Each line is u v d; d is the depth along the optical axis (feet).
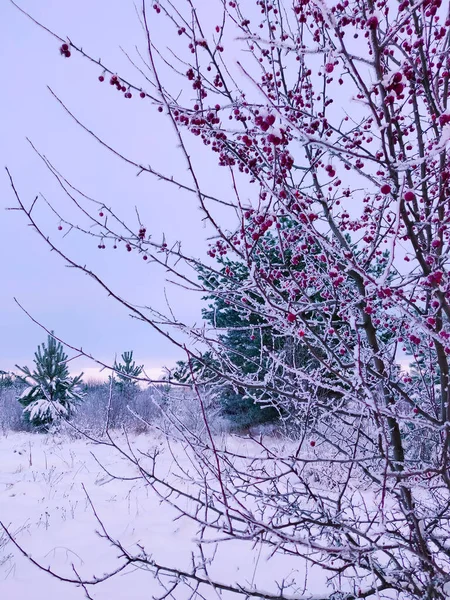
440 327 7.34
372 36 4.90
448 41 7.27
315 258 8.93
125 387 48.16
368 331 8.75
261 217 6.56
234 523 11.85
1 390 64.34
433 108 6.95
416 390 9.37
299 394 8.26
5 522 17.66
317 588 11.96
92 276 5.14
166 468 24.44
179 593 12.02
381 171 7.36
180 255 7.42
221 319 31.89
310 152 8.45
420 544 7.11
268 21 8.09
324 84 8.50
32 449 32.42
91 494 21.24
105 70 6.67
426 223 6.36
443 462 6.91
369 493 12.00
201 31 7.02
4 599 11.76
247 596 6.70
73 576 13.21
